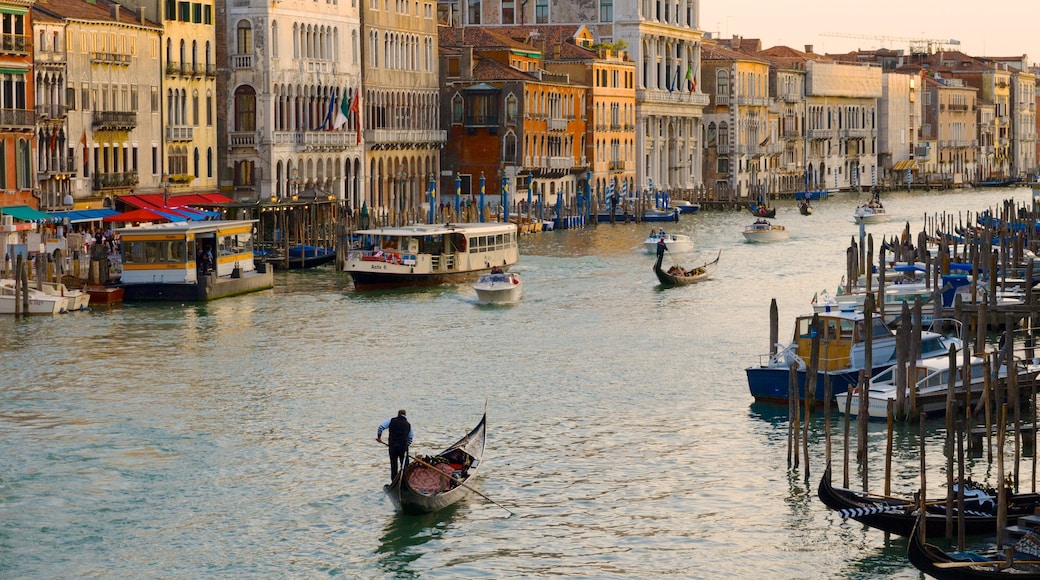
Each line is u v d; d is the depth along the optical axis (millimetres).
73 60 106250
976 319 76438
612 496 50250
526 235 143875
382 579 44156
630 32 184625
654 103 187625
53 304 84562
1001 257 93500
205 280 90938
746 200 187750
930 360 60188
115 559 45500
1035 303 78938
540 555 45625
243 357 72312
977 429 55562
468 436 53438
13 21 98688
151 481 51969
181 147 119812
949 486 44281
